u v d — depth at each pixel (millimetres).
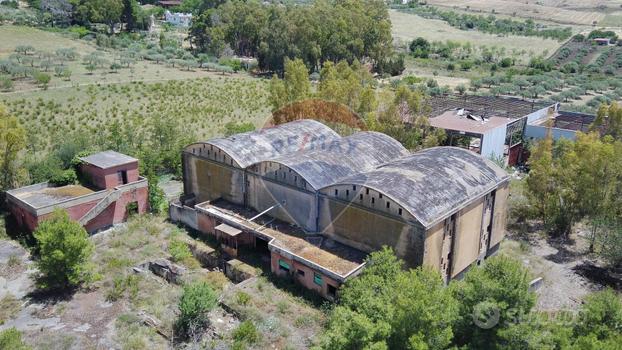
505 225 46281
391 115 60250
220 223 45250
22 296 38188
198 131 77875
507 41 170375
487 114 73812
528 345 25078
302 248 39469
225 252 43844
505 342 25609
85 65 118250
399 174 39281
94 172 50250
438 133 60844
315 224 41312
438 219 35438
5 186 51469
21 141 51562
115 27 174875
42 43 137875
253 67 132625
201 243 45844
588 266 43188
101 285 39625
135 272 41250
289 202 42938
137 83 104250
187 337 33406
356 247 39094
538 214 50531
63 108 83875
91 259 43031
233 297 37094
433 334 25359
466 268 41094
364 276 31984
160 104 90750
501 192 43156
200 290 34375
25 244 45406
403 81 117562
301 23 125312
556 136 67625
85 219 46156
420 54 152625
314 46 124125
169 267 41156
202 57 134250
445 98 90250
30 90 93375
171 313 35938
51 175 52031
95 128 74938
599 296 28047
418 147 60281
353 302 29938
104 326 34844
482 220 41469
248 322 33438
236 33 147750
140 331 33938
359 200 37812
